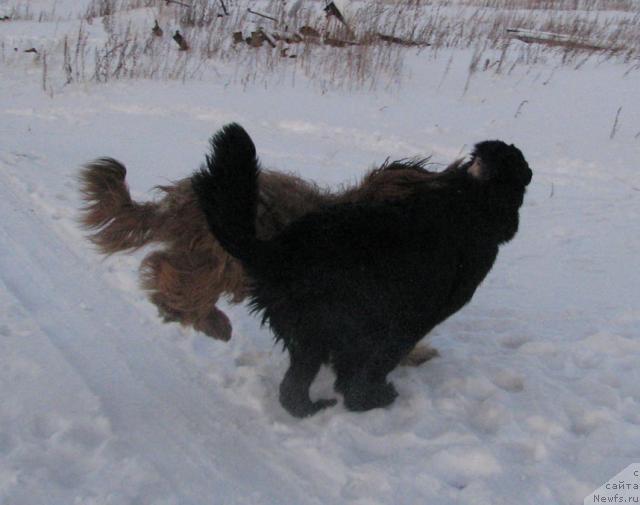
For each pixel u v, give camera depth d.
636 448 2.58
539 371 3.03
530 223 4.65
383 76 8.12
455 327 3.44
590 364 3.12
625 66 8.71
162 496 2.39
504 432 2.66
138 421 2.76
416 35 9.66
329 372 3.04
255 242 2.56
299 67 8.51
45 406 2.75
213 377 3.04
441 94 7.63
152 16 10.73
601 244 4.36
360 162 5.65
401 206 2.70
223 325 3.10
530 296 3.74
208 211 2.55
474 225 2.79
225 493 2.45
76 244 4.09
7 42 10.23
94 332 3.29
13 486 2.37
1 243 4.05
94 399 2.81
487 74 8.32
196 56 9.11
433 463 2.53
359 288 2.61
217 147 2.51
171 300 3.00
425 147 6.08
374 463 2.52
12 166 5.25
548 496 2.38
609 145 6.12
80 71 8.86
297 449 2.64
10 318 3.31
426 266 2.68
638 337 3.32
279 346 3.23
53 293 3.60
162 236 3.00
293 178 2.94
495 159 2.79
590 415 2.75
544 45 9.51
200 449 2.64
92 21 11.38
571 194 5.22
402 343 2.77
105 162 3.06
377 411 2.78
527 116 6.91
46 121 6.92
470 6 12.48
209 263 2.91
